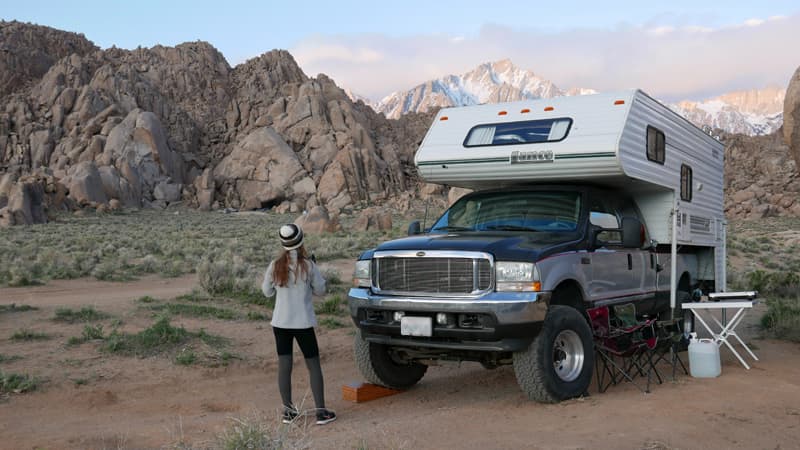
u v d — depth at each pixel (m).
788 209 80.81
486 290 6.42
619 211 8.45
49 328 10.37
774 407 6.16
